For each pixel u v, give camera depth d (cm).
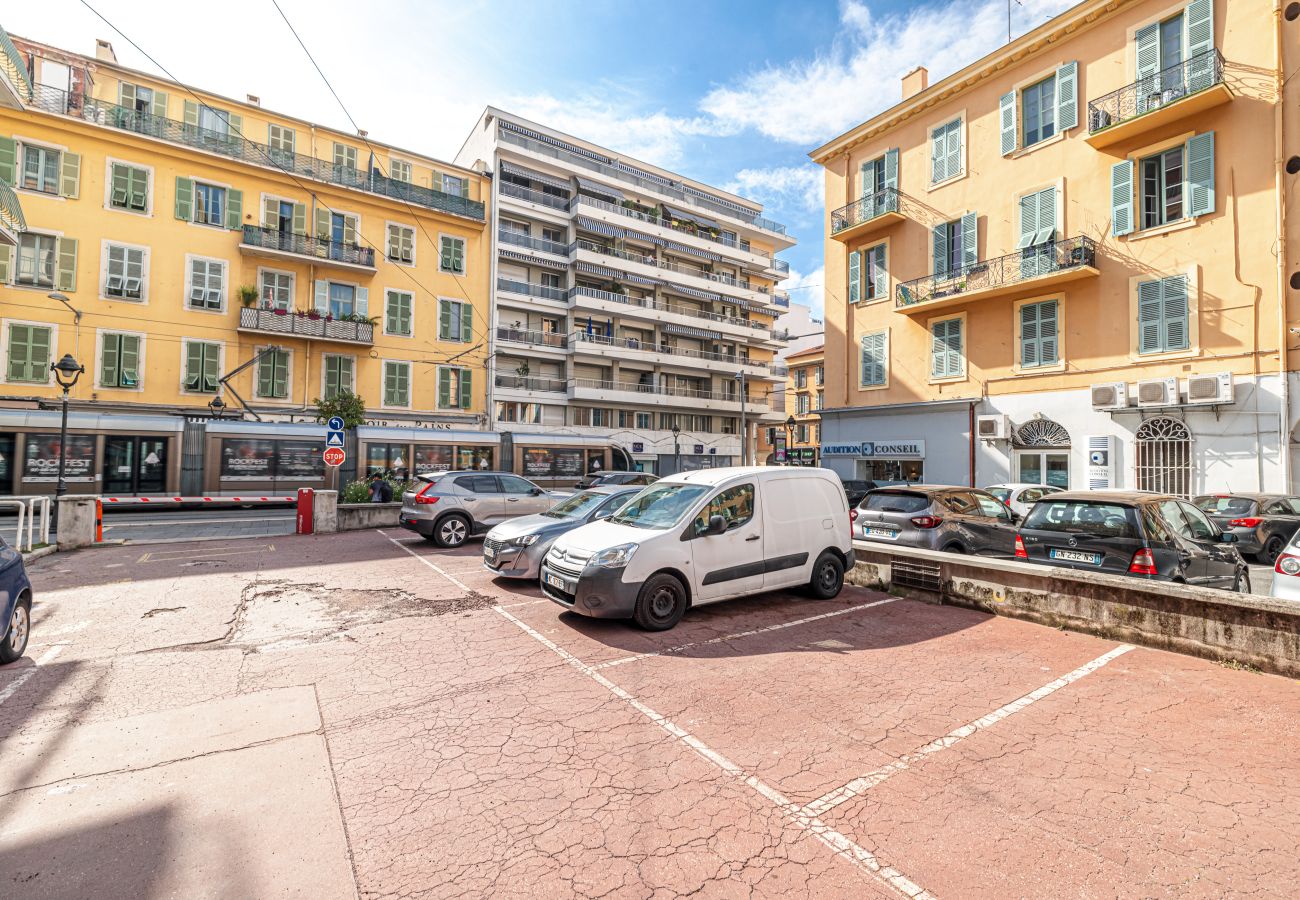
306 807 317
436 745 387
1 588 523
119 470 1822
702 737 395
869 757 367
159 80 2519
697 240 4456
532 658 551
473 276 3250
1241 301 1488
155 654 568
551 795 329
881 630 628
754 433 4862
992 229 1958
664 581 624
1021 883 255
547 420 3769
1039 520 717
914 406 2125
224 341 2555
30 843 284
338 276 2820
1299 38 1428
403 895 252
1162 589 560
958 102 2053
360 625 662
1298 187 1420
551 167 3881
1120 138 1672
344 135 2925
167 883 257
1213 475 1521
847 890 253
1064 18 1758
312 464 2072
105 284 2345
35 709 442
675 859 274
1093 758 363
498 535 863
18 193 2227
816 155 2481
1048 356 1830
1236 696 453
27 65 2286
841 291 2425
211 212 2570
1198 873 260
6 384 2180
